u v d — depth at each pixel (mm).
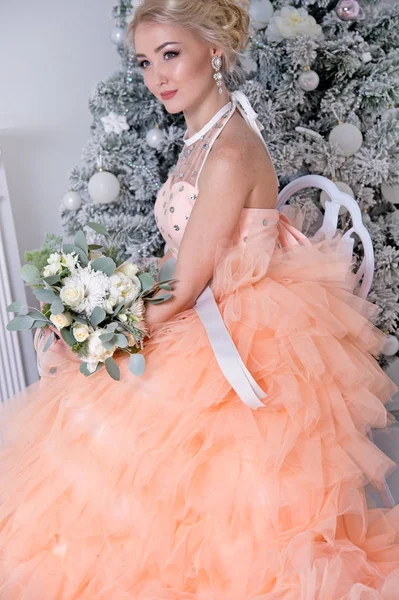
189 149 1658
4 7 2449
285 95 2094
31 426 1438
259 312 1391
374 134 2193
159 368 1370
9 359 2320
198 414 1316
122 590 1229
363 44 2088
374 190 2336
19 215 2609
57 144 2600
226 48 1556
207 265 1456
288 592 1198
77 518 1305
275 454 1270
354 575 1231
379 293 2285
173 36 1511
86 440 1354
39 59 2518
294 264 1528
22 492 1356
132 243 2199
